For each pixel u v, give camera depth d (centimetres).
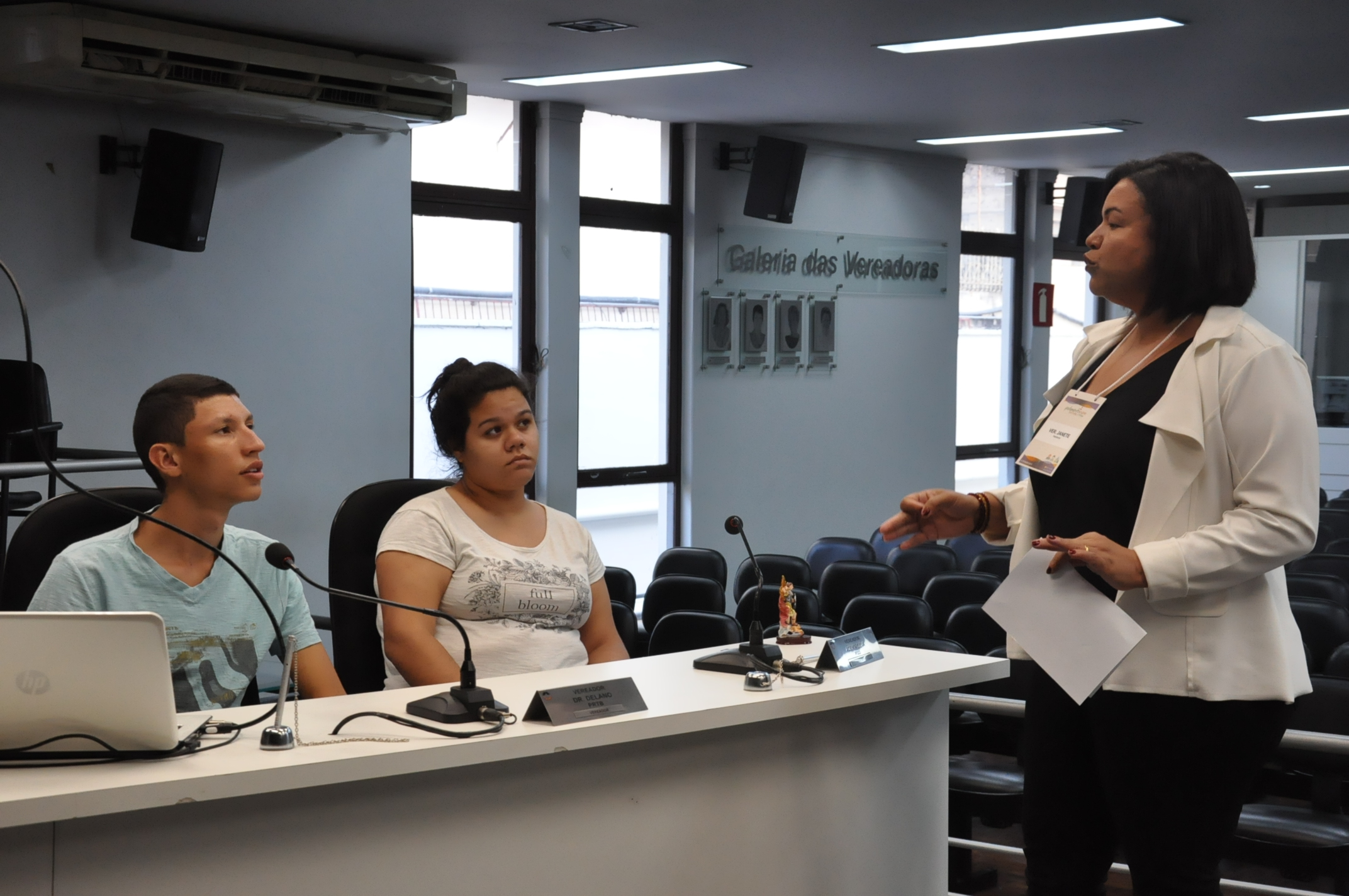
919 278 920
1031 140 843
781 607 257
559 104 707
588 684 185
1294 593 484
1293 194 1139
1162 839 169
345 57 554
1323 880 336
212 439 212
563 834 186
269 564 231
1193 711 165
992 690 365
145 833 150
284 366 587
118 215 532
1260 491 160
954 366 953
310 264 594
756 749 211
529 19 515
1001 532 210
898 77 634
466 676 181
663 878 199
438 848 173
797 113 740
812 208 845
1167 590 159
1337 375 1105
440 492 261
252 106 540
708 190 787
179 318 552
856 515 894
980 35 545
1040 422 185
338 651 257
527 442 258
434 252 684
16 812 136
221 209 562
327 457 604
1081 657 167
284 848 160
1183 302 172
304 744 162
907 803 239
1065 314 1102
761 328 819
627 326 775
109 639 144
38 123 509
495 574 250
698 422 794
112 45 481
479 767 176
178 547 217
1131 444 170
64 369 520
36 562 231
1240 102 698
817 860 222
